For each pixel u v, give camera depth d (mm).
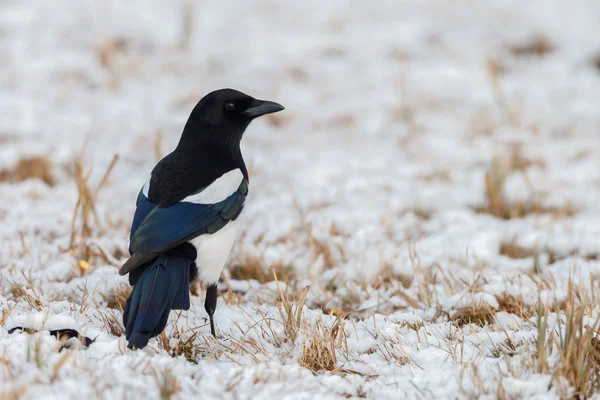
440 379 6926
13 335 7074
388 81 21422
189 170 8258
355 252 11242
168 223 7707
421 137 17906
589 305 8664
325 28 25750
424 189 14648
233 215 8172
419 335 8141
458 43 24484
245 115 8953
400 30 25188
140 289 7098
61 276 9562
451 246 11633
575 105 20297
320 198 13836
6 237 10922
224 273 10172
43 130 16391
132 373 6434
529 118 19125
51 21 23125
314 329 7570
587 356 6930
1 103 17453
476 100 20344
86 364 6480
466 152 16984
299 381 6727
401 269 10516
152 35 23469
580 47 24453
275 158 16281
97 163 15133
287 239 11531
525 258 11711
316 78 21578
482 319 8820
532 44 24516
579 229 12742
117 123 17312
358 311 9383
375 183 14750
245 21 25969
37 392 5910
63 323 7344
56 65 19891
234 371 6758
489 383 6703
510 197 14266
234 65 22250
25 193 13156
